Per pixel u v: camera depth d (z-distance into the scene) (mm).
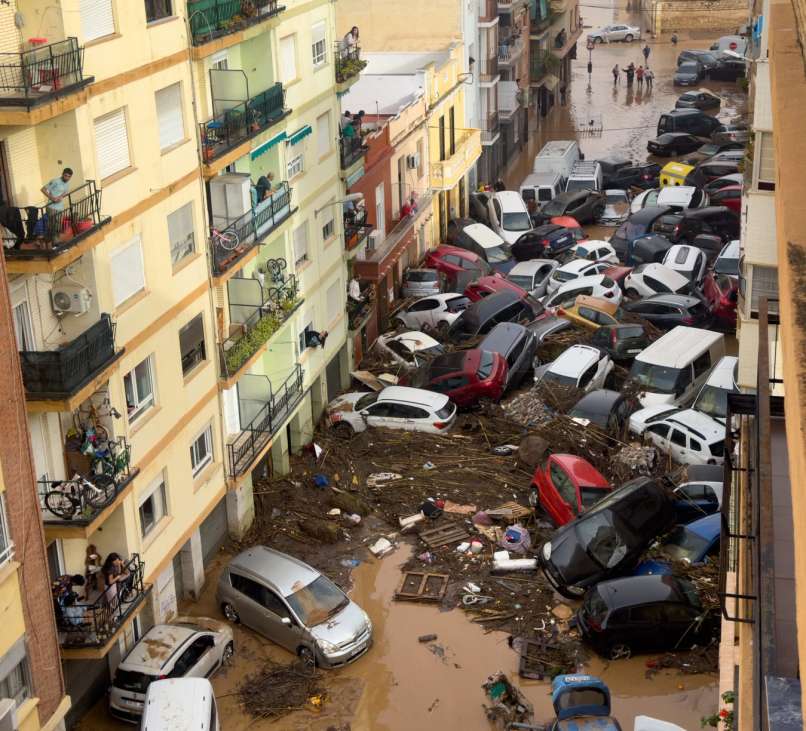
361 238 34000
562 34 75688
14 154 17094
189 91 22031
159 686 19484
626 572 23922
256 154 25688
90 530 18172
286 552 26203
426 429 30891
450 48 47812
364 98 43406
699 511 25859
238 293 25594
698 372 32844
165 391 21656
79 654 18734
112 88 18906
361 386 34312
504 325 34875
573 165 56281
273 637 22875
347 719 20797
